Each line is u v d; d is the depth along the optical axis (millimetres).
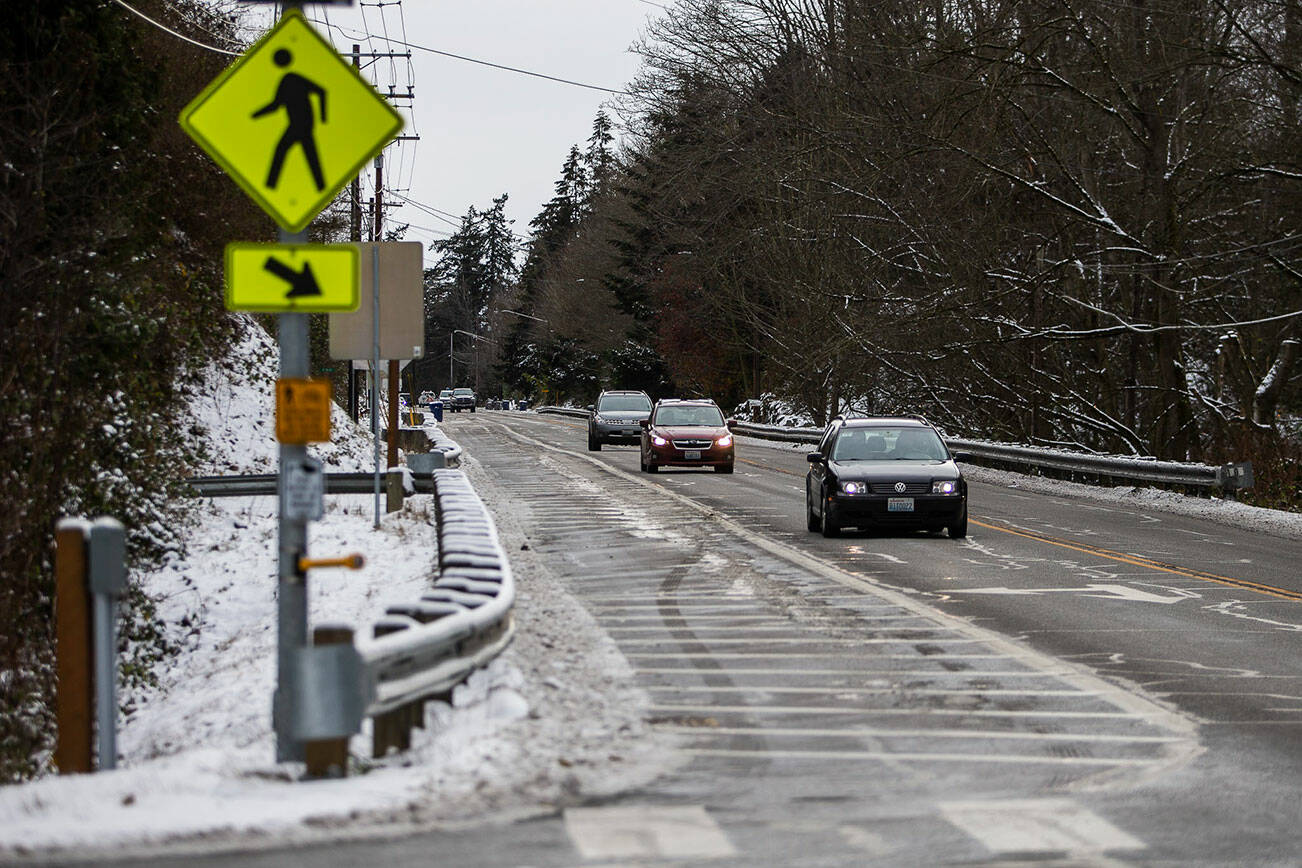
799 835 11617
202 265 52594
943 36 66938
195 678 24141
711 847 11227
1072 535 39688
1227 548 36969
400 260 43094
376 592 27031
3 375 27156
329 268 13711
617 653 20953
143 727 20234
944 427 86188
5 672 24141
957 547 36000
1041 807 12672
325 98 13711
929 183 71188
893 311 72062
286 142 13680
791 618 24453
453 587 19188
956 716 16875
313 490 13828
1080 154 67125
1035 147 67438
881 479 37562
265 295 13680
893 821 12125
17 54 30109
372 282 42156
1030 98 68125
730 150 103312
